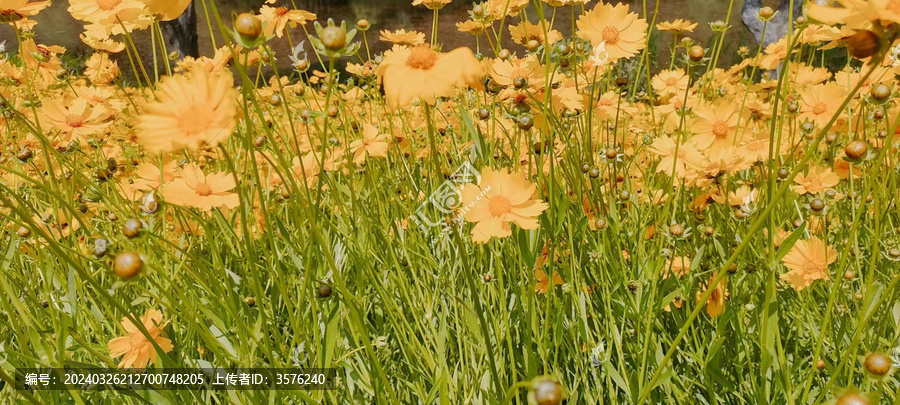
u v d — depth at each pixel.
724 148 0.78
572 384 0.72
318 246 0.71
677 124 0.85
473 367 0.68
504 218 0.59
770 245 0.62
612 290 0.72
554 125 0.71
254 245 0.82
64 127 0.81
